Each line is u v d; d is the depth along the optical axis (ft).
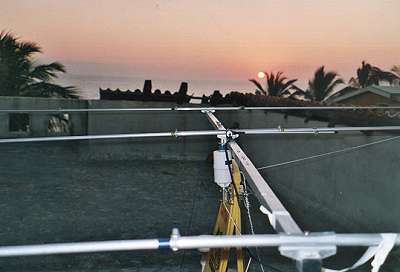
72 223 14.94
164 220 15.56
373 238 3.47
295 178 18.20
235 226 7.36
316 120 16.69
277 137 19.95
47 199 17.87
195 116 26.73
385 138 12.60
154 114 26.63
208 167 25.12
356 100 26.25
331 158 15.51
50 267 11.10
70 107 31.40
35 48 41.39
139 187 20.26
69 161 26.00
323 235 3.42
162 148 26.84
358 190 13.92
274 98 20.84
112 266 11.29
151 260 11.75
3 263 11.23
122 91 28.99
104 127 26.43
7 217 15.37
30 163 25.17
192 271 11.07
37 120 31.78
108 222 15.19
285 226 3.59
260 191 4.47
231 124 26.58
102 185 20.51
